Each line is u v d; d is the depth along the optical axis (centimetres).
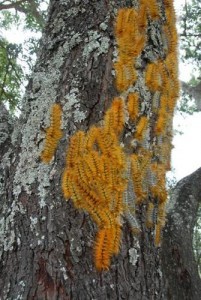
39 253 62
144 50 73
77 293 60
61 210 63
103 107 69
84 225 62
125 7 75
